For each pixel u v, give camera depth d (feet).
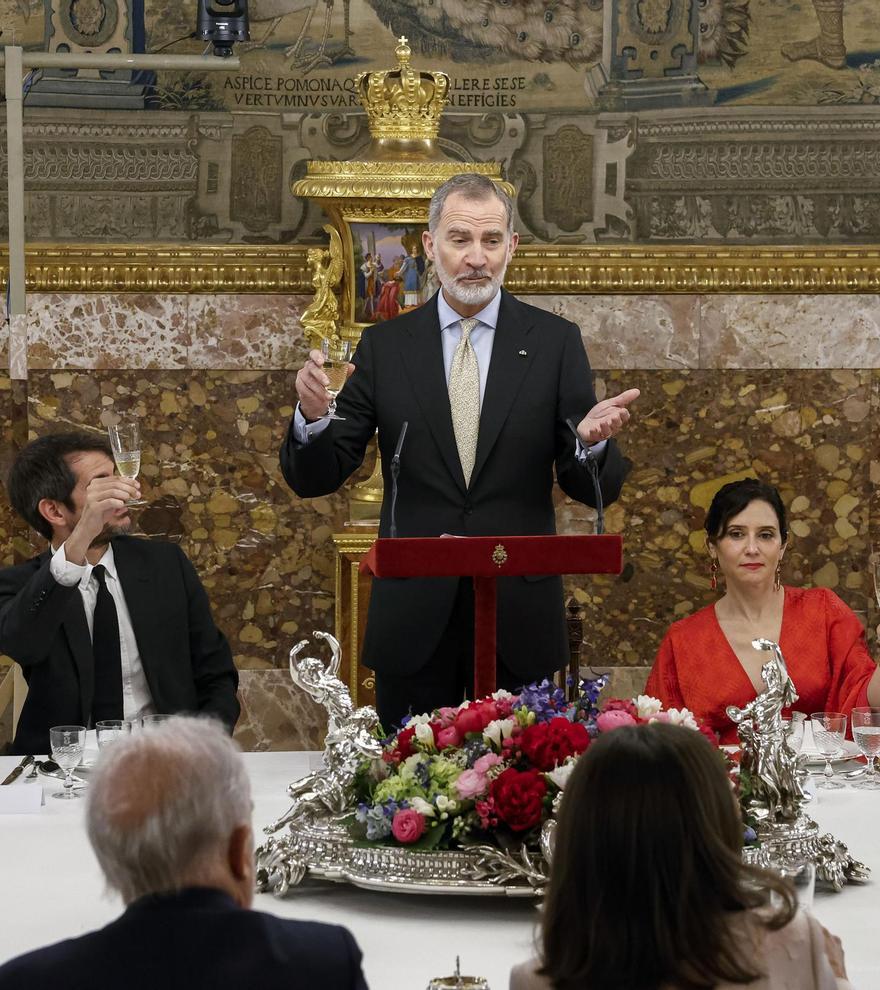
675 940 7.27
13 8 25.48
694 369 26.08
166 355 25.79
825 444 26.22
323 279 24.53
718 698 18.07
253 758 15.60
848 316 26.04
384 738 12.45
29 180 25.61
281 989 7.04
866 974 9.66
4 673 24.77
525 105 26.05
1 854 12.27
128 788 7.22
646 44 25.98
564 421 16.47
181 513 26.03
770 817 11.53
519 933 10.54
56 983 6.96
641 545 26.32
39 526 17.35
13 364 25.52
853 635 18.33
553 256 25.96
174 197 25.85
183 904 7.18
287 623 26.23
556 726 11.27
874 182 26.13
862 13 25.88
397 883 10.93
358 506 24.23
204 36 23.82
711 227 26.20
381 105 24.54
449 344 16.89
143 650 17.29
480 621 12.92
